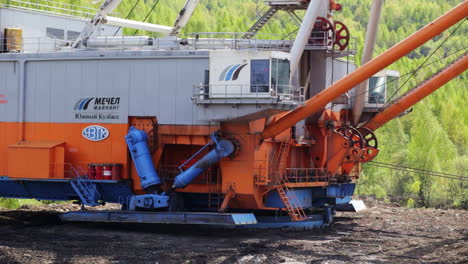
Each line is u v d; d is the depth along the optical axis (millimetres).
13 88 30750
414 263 23094
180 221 27031
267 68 26328
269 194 29328
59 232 28703
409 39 26750
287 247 25531
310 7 28672
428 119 89625
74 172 29641
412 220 34469
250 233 28812
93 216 28312
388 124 92188
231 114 26766
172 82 28312
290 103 26922
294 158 31906
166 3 175875
